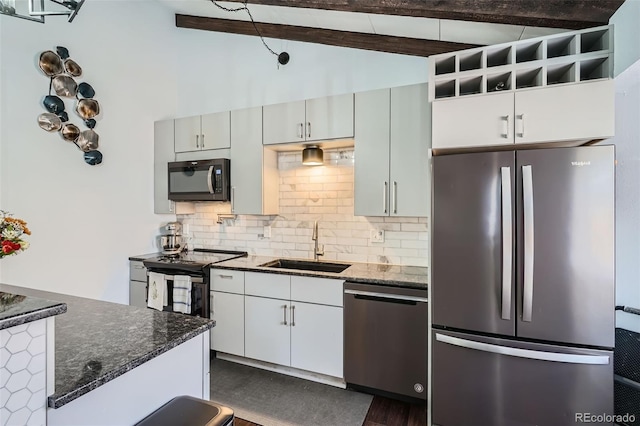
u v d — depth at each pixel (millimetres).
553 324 1612
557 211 1595
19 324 748
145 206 3293
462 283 1788
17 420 751
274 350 2496
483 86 1845
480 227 1740
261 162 2848
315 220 3004
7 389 736
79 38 2699
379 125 2406
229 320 2666
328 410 2096
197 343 1316
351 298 2242
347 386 2350
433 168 1849
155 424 1030
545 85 1725
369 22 2555
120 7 3029
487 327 1735
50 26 2506
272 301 2504
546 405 1636
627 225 1871
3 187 2273
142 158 3256
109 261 2949
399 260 2701
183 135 3209
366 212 2449
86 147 2744
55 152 2559
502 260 1683
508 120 1777
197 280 2738
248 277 2590
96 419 933
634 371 1646
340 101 2531
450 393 1830
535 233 1628
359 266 2662
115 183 3004
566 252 1585
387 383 2154
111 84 2957
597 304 1553
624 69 1659
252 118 2877
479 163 1742
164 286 2846
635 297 1845
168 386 1177
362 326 2213
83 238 2754
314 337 2359
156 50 3393
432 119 1917
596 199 1546
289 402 2180
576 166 1569
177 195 3172
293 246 3096
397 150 2355
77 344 1137
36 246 2445
